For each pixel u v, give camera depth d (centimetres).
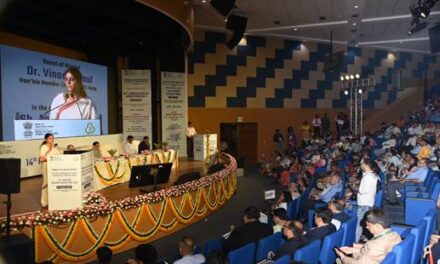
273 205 746
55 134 1045
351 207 614
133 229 666
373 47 1991
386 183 797
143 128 1362
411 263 370
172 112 1436
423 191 688
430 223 435
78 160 601
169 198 742
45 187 633
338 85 1931
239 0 1205
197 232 761
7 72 902
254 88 1745
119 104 1380
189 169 1145
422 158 852
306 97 1864
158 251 651
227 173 1004
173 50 1352
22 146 923
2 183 484
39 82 996
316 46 1877
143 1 805
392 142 1259
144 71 1359
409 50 2077
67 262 575
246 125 1747
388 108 1927
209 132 1653
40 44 1023
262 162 1661
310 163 1196
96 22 937
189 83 1616
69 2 733
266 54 1767
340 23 1482
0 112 883
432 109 1636
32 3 755
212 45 1655
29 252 463
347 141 1390
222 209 945
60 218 565
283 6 1266
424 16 1086
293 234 452
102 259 443
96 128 1230
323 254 402
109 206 624
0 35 902
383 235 366
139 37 1117
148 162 1018
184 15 1028
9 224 489
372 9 1311
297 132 1844
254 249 412
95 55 1248
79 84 1149
